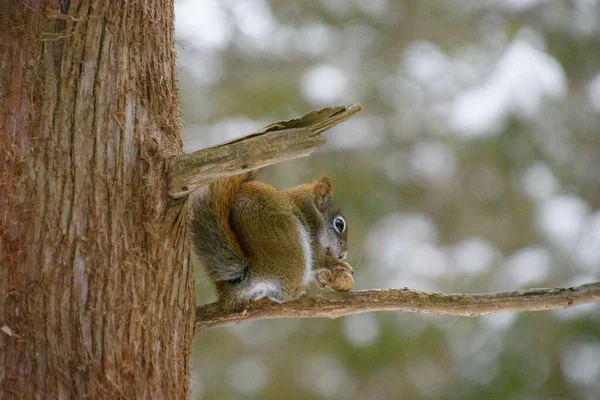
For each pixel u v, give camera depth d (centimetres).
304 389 1486
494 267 1573
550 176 1623
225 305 553
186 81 1625
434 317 1505
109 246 420
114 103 434
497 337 1494
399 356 1483
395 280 1524
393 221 1603
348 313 538
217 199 582
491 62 1706
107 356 411
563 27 1658
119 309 418
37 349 404
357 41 1736
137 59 447
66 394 402
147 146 437
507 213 1633
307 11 1711
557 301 518
